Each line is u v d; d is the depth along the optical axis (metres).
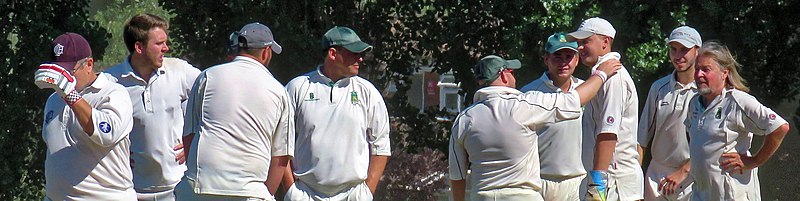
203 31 24.81
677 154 13.19
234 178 10.62
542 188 12.27
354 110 12.51
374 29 24.91
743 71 22.80
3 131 24.61
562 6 21.22
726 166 12.35
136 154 12.33
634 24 21.48
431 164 29.28
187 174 10.77
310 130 12.40
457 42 24.45
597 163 11.92
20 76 24.48
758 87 23.33
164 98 12.36
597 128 12.04
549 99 11.18
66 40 10.56
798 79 23.19
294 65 23.78
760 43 22.50
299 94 12.48
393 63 25.27
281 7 23.92
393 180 28.95
